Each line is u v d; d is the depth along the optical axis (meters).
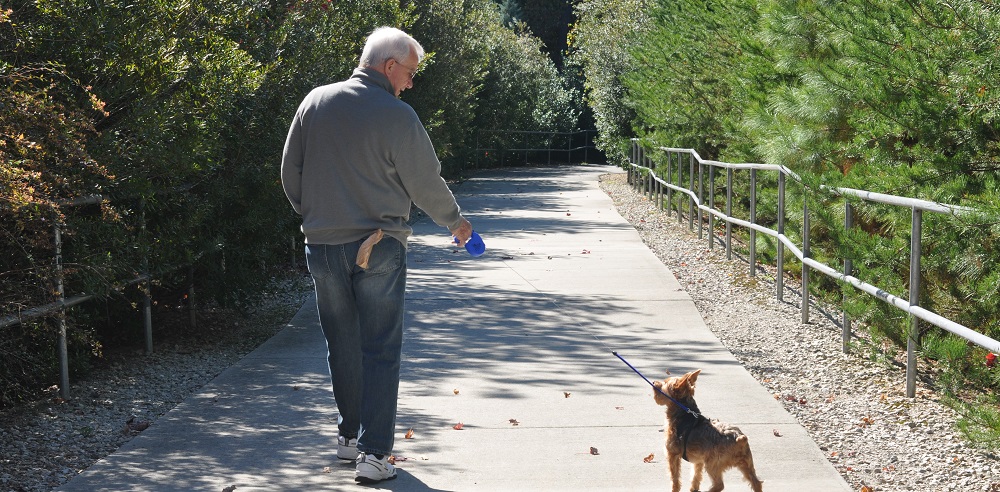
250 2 7.85
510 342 7.47
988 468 4.71
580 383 6.26
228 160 7.77
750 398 5.87
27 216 4.97
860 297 6.73
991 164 6.04
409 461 4.76
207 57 6.76
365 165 4.30
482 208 18.81
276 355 7.02
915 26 6.25
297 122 4.43
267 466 4.68
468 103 25.47
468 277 10.51
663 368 6.64
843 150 7.57
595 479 4.54
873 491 4.45
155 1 6.35
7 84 5.29
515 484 4.46
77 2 5.89
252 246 7.81
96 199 5.70
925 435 5.23
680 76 15.52
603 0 28.42
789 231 9.55
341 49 10.29
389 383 4.41
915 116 6.12
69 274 5.59
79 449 5.00
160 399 6.02
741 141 11.49
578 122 39.75
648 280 10.29
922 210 5.73
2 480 4.46
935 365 6.43
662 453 4.91
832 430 5.36
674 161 17.67
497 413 5.59
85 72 6.13
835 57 7.68
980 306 5.92
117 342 7.47
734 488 4.46
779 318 8.47
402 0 18.22
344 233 4.35
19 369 5.89
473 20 24.41
